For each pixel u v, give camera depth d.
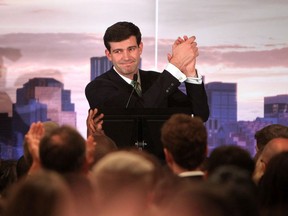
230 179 5.54
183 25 16.34
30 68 16.12
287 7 16.39
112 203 4.99
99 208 5.10
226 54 16.42
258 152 9.37
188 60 10.11
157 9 16.30
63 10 16.19
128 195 5.02
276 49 16.45
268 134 9.62
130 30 10.30
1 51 16.09
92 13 16.22
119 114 9.38
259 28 16.42
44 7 16.14
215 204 4.23
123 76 10.45
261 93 16.50
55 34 16.17
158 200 5.36
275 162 6.55
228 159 6.95
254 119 16.45
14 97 16.09
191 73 10.16
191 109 9.79
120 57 10.28
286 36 16.42
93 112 9.41
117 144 9.38
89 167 7.16
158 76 10.59
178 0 16.31
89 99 10.48
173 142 6.91
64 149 6.24
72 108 16.20
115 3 16.25
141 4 16.28
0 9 16.08
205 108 10.23
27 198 4.54
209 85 16.42
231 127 16.42
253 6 16.38
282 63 16.45
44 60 16.14
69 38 16.19
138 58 10.41
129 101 10.14
